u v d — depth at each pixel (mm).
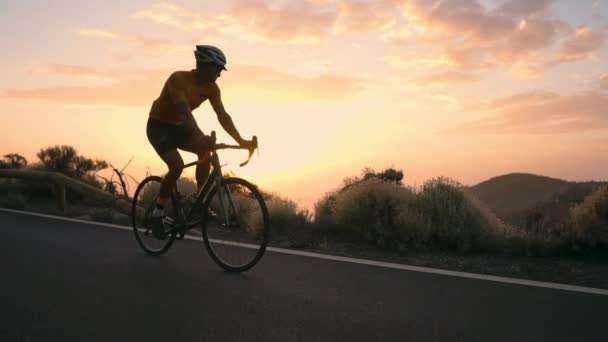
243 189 5758
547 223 8016
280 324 3746
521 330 3750
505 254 7250
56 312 3918
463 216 7672
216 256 5691
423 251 7410
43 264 5562
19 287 4605
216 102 5844
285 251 6809
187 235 8031
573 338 3617
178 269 5500
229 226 5574
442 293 4758
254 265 5461
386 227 7848
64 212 11016
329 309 4152
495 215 8172
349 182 10273
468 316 4055
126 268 5465
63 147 16016
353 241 8047
